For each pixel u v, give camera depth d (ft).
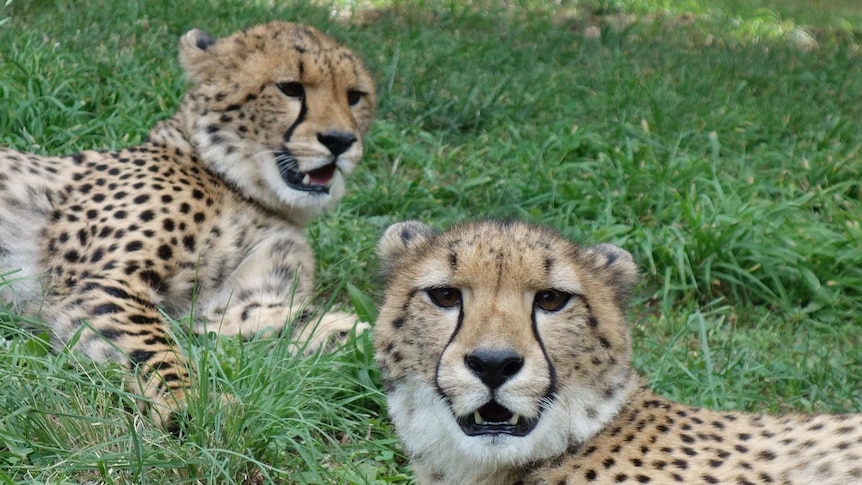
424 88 60.75
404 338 27.07
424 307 26.55
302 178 39.86
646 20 86.63
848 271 44.75
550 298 26.12
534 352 25.35
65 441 28.45
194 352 33.71
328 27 69.15
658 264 44.55
